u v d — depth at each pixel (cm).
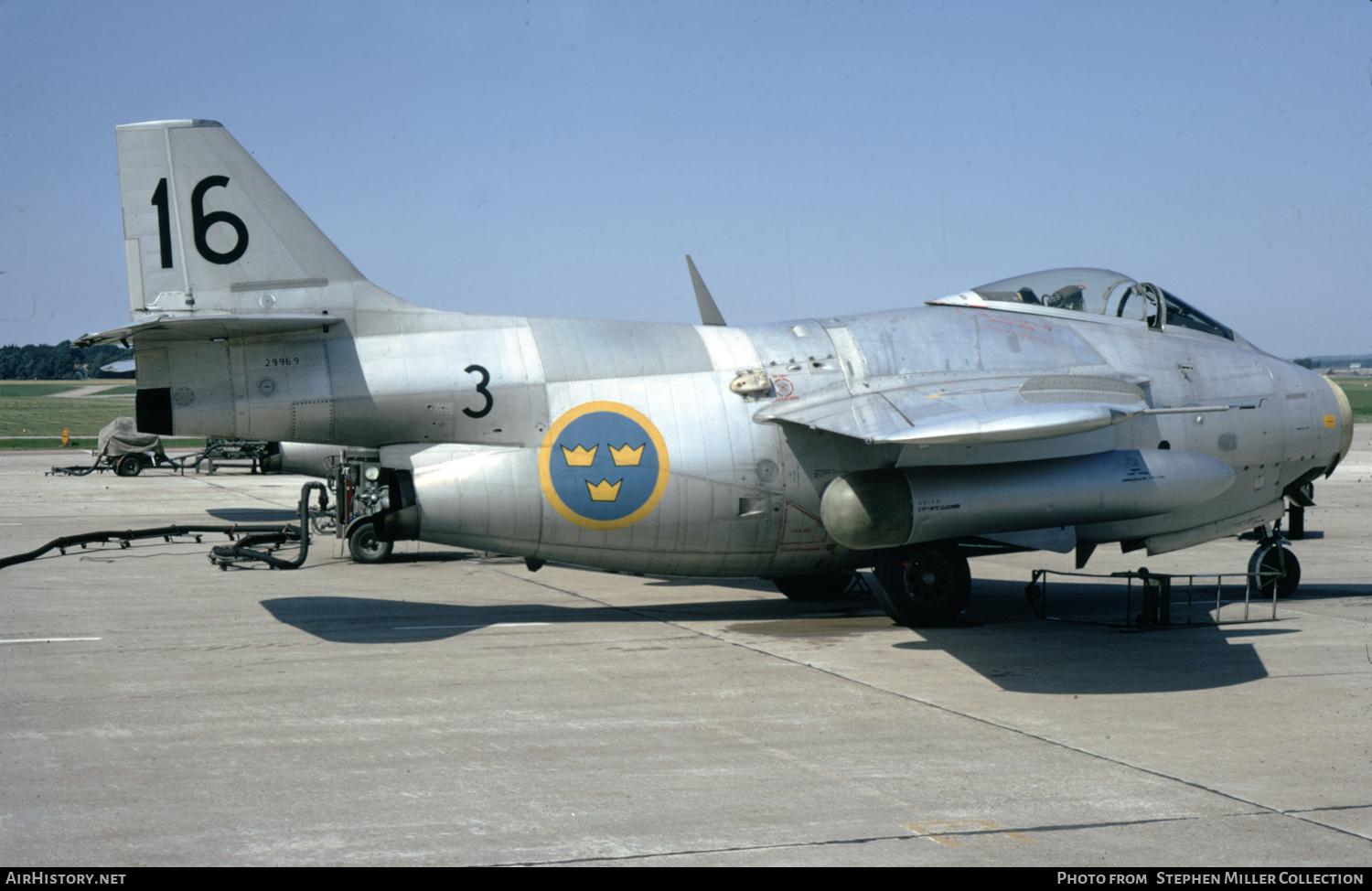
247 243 1009
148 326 882
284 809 564
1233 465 1168
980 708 776
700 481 1035
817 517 1070
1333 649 984
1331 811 570
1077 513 1031
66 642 986
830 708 775
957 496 994
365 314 1019
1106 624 1108
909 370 1089
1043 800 584
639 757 657
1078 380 1087
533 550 1045
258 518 2158
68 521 2092
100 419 8281
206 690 815
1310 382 1221
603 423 1025
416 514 999
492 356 1026
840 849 515
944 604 1082
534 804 574
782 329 1115
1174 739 700
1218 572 1553
